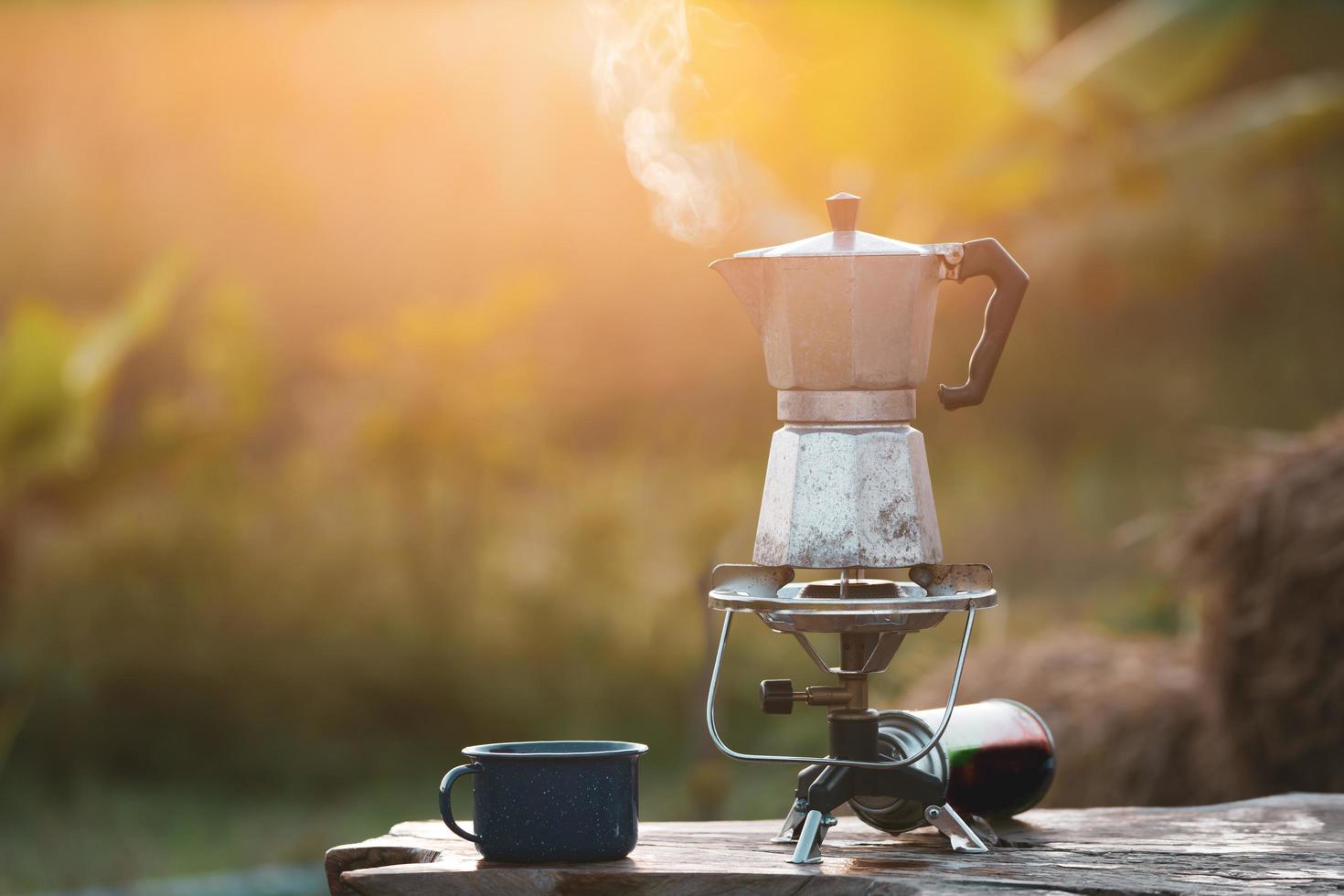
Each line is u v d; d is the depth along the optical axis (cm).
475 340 696
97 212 1028
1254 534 287
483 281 1041
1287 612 282
